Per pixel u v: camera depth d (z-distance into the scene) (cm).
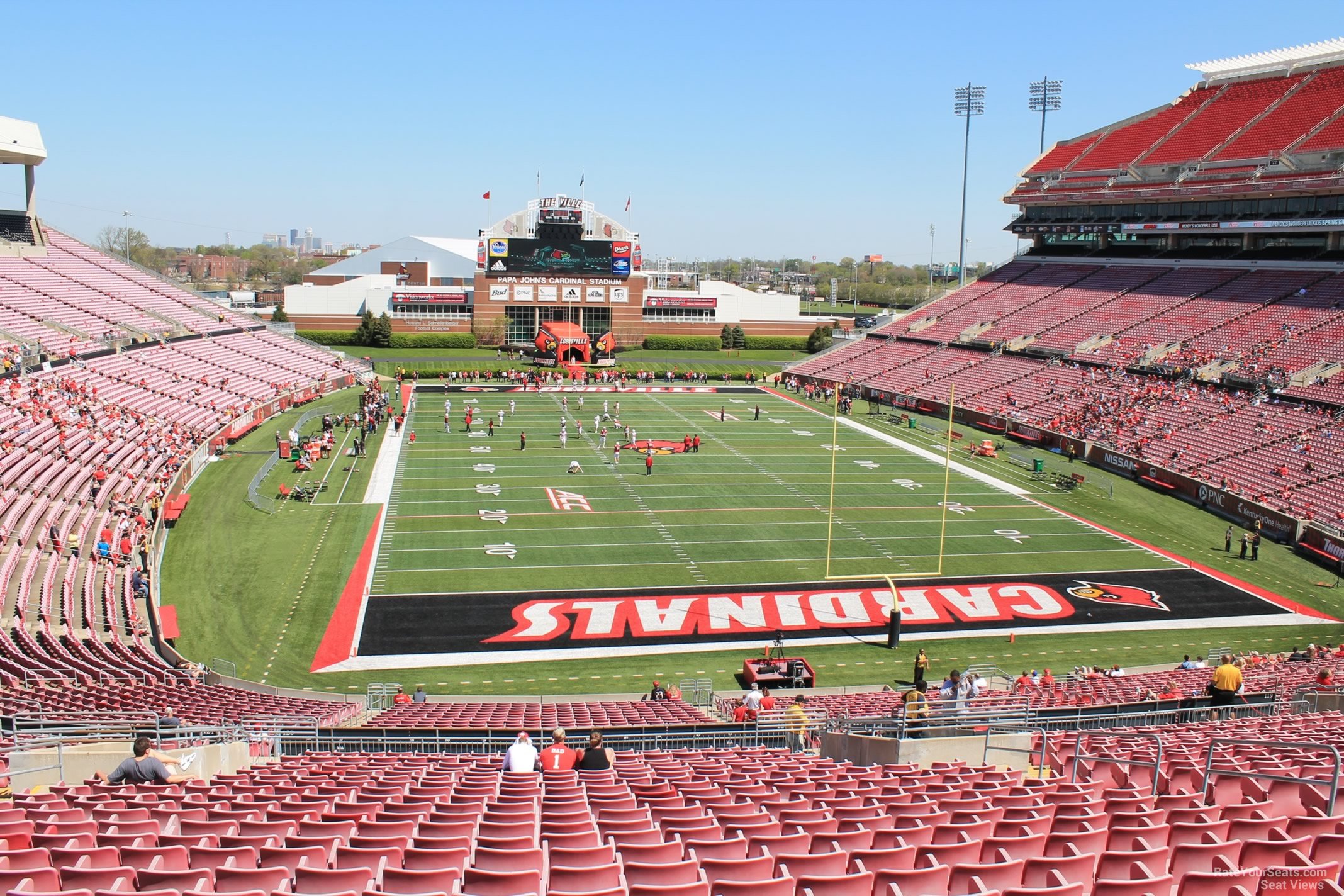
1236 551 3984
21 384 4469
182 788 1204
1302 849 843
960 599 3375
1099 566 3747
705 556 3741
